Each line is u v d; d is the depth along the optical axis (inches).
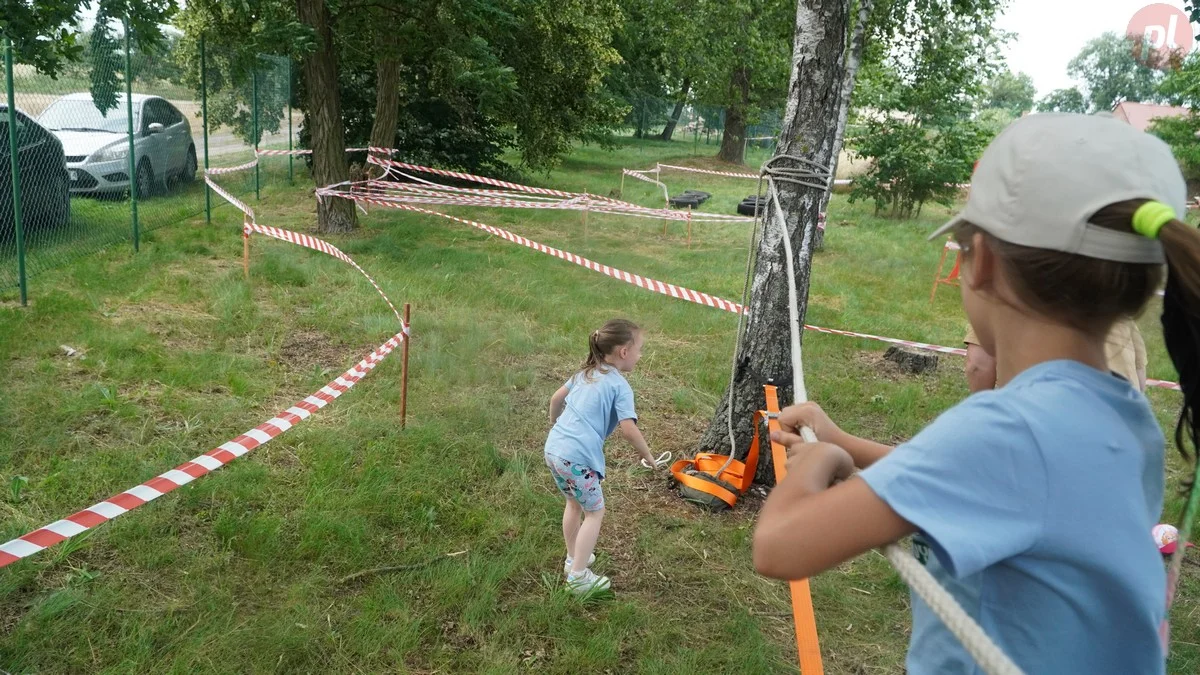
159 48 456.4
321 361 265.9
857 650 143.4
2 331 253.3
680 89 1546.5
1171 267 37.8
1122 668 40.6
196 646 129.9
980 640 33.2
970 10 602.5
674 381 275.0
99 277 324.5
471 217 589.0
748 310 197.9
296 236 331.0
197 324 287.1
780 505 43.0
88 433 198.8
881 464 40.5
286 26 431.2
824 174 188.5
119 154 403.2
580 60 677.9
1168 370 317.7
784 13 681.0
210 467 136.9
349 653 132.9
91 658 127.6
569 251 482.9
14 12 321.1
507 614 145.5
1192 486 44.5
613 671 134.3
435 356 263.3
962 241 45.3
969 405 41.4
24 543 111.0
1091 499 38.4
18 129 320.8
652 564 165.5
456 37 483.8
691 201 748.6
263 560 153.2
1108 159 38.6
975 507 38.3
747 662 135.7
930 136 774.5
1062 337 41.9
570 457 149.3
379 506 173.3
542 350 295.9
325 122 480.4
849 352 327.0
